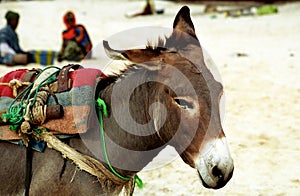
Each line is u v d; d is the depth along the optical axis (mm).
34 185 3125
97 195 3127
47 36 17984
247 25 20156
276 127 7664
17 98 3256
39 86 3199
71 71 3283
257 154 6555
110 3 31000
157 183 5668
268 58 13297
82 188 3096
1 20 20969
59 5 29078
